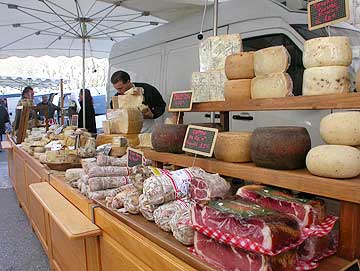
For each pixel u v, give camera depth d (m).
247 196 1.06
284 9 2.80
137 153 1.72
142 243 1.12
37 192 2.14
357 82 0.96
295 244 0.82
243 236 0.81
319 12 1.08
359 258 0.92
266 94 1.16
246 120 3.11
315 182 0.93
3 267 2.56
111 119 2.63
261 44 2.95
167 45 3.96
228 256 0.84
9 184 5.42
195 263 0.90
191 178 1.20
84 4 3.76
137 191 1.34
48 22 4.17
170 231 1.10
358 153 0.90
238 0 3.15
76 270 1.87
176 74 3.80
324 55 1.00
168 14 3.82
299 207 0.95
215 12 1.93
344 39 1.00
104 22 4.40
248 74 1.26
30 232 3.29
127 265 1.25
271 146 1.05
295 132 1.05
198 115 3.54
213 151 1.32
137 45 4.56
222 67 1.53
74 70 11.79
